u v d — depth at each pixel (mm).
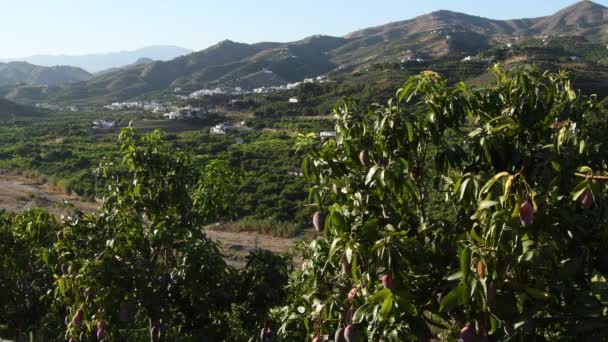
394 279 3141
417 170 3998
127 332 8234
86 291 5707
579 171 3494
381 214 3918
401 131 3857
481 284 2721
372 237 3271
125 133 6816
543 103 3908
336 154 4043
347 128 3959
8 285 8531
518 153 3664
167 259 6738
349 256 3166
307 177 4074
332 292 3779
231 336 7516
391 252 3123
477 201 3252
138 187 6508
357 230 3396
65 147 61719
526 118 3795
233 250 22922
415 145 3893
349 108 4086
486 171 3785
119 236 6211
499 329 3264
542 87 4219
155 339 6473
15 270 8625
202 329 6949
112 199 6875
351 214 3766
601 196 3336
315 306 3877
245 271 7305
